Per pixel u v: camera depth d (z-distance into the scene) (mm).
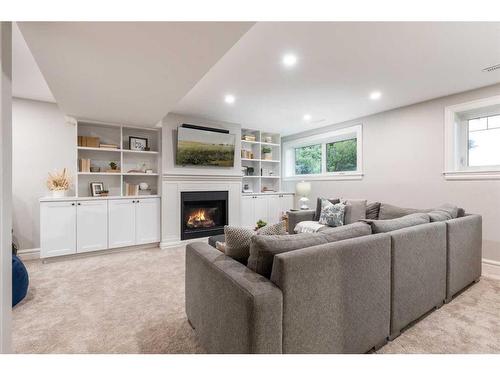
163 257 3674
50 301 2303
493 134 3156
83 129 3965
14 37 2021
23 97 3551
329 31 1986
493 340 1708
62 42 1593
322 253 1308
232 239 1577
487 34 2016
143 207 4109
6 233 1165
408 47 2219
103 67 1954
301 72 2736
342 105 3811
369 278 1542
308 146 5844
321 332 1299
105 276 2922
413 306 1864
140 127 4191
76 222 3555
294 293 1199
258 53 2338
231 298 1228
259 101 3668
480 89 3111
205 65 1928
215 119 4715
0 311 1101
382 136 4125
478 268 2701
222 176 4867
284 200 5855
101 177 4117
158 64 1907
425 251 1974
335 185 4961
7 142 1183
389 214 3486
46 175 3736
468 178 3191
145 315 2061
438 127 3471
